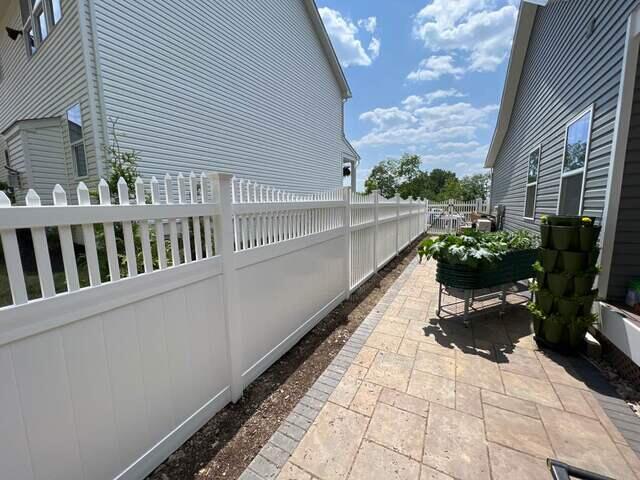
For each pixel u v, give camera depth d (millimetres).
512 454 1641
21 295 1053
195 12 6086
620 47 2820
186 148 6055
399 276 5551
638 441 1724
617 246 2818
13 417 1048
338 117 13117
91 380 1274
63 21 4758
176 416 1691
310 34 10344
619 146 2734
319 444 1722
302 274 2998
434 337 3072
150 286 1496
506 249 3389
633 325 2227
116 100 4840
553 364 2547
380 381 2322
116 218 1336
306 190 10758
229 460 1628
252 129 7871
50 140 5816
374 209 5359
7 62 7406
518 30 6270
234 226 2072
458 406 2029
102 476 1345
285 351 2746
